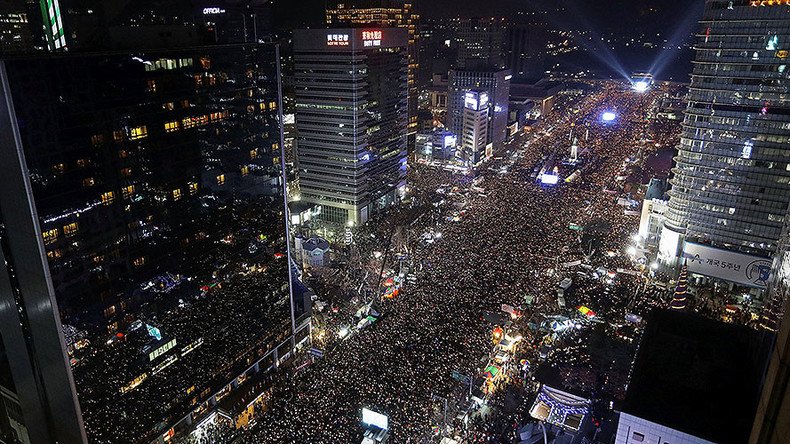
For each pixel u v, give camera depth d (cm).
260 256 11062
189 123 8900
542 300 13738
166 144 8562
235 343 10731
